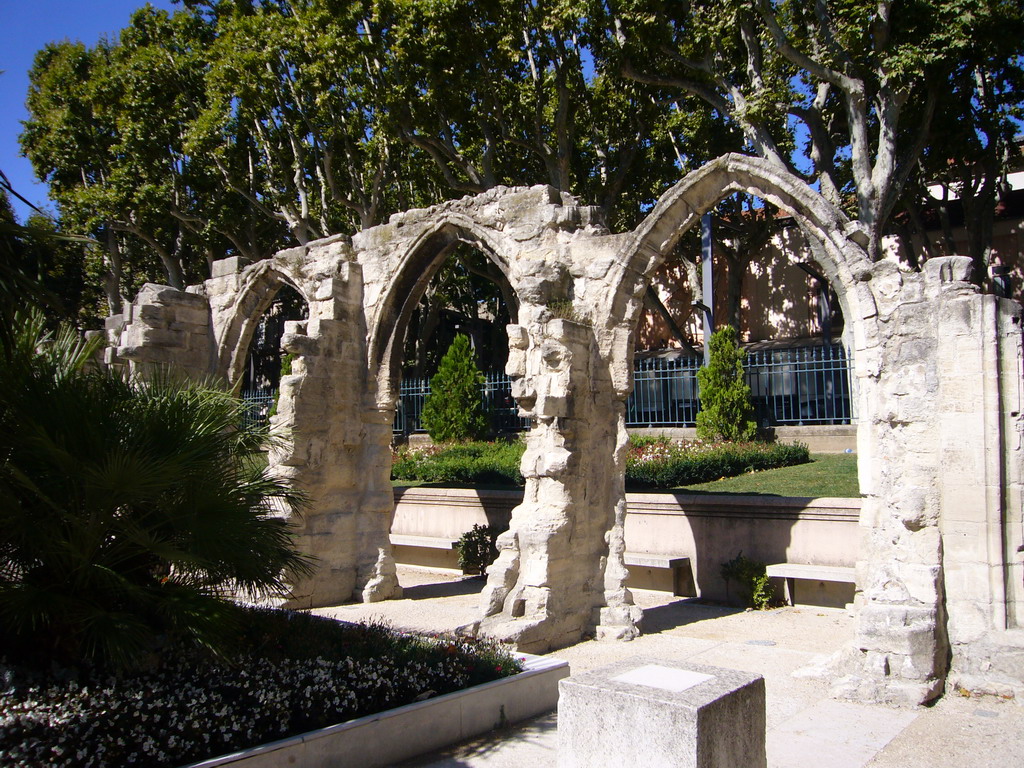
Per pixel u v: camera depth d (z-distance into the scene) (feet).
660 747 14.70
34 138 100.48
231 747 19.39
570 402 35.70
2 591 19.94
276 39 76.07
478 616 34.06
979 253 67.87
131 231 96.78
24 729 17.70
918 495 28.02
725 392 68.03
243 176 88.69
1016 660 26.00
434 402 81.92
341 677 22.85
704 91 65.26
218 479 23.59
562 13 63.72
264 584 24.14
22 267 23.24
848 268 31.09
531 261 39.27
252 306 54.19
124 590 21.61
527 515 35.83
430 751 22.56
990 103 66.33
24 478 20.02
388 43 70.90
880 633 26.71
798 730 23.93
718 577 43.98
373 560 45.85
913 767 21.25
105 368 26.61
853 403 56.39
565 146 70.54
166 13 93.30
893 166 55.21
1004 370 27.53
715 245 94.27
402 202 82.94
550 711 26.32
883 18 52.49
